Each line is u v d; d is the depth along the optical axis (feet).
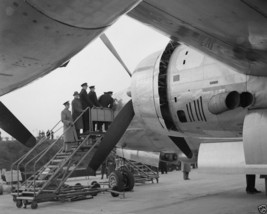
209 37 15.35
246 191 31.68
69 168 31.27
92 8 9.51
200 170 22.82
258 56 16.99
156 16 13.87
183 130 23.82
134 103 25.08
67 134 32.30
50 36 10.68
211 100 21.12
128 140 34.30
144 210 24.66
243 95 20.27
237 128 21.59
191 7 12.59
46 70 13.33
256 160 18.93
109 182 34.88
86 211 25.49
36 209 27.66
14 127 21.21
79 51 11.97
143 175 44.80
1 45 11.22
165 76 23.59
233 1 11.92
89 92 34.24
